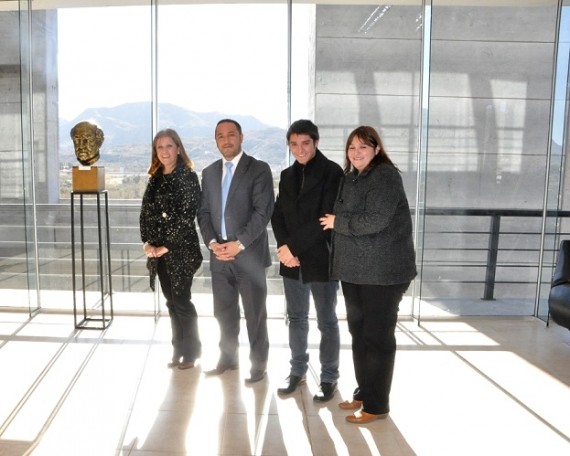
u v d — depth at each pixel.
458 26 4.55
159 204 3.34
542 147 4.71
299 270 3.01
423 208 4.44
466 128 4.68
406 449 2.53
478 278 4.80
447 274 4.79
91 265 4.75
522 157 4.73
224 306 3.34
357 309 2.78
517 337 4.22
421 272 4.52
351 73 4.55
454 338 4.17
